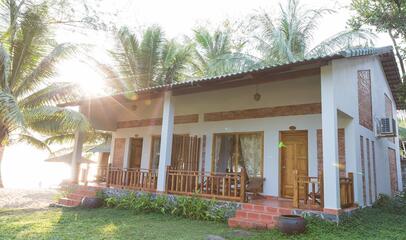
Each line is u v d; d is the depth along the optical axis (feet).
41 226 22.48
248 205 24.22
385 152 42.91
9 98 29.48
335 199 21.13
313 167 29.17
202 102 38.06
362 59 34.78
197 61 66.28
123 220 25.09
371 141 35.42
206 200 26.21
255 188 29.25
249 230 21.47
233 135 35.27
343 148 28.81
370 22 41.37
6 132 34.76
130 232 20.86
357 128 29.81
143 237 19.60
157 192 30.04
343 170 28.43
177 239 19.07
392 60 42.42
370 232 20.72
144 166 42.37
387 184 42.06
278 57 53.98
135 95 34.06
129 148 44.91
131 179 33.63
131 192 31.01
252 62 52.70
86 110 42.19
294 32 57.41
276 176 30.96
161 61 63.05
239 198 25.61
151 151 42.22
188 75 66.44
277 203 25.49
